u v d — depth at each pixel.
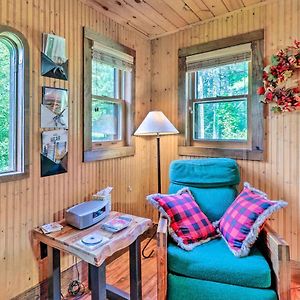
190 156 2.81
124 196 2.76
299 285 2.08
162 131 2.51
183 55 2.83
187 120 2.86
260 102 2.37
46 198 1.95
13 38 1.74
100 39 2.41
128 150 2.80
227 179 2.24
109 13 2.44
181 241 1.80
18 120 1.79
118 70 2.77
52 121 1.98
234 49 2.50
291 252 2.27
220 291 1.57
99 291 1.54
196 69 2.75
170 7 2.36
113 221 1.89
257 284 1.52
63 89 2.06
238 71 2.56
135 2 2.26
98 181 2.43
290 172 2.26
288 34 2.23
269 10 2.31
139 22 2.64
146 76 3.05
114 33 2.59
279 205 1.70
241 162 2.50
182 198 2.07
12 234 1.74
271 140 2.34
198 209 2.07
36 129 1.88
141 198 3.01
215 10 2.44
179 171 2.34
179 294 1.66
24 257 1.81
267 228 1.73
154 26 2.74
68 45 2.10
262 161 2.39
